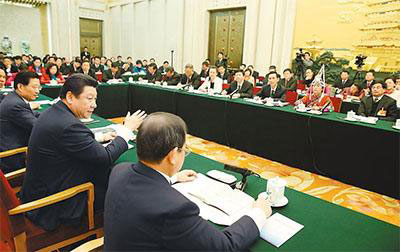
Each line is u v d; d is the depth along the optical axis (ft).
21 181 6.39
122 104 18.49
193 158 5.54
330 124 9.73
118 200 2.70
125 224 2.56
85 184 4.74
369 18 19.10
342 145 9.54
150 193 2.61
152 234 2.47
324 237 3.21
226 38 28.12
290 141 10.93
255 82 21.17
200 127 14.46
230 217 3.49
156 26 34.68
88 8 39.40
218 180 4.50
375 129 8.75
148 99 17.42
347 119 9.71
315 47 21.81
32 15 36.37
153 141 2.68
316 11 21.42
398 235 3.31
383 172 8.78
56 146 4.56
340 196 8.93
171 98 15.79
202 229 2.55
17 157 6.57
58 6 36.55
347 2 19.92
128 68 30.40
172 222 2.45
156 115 2.85
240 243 2.81
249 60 25.41
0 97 9.52
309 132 10.32
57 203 4.61
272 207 3.84
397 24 18.07
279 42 23.35
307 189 9.35
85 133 4.74
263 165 11.25
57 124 4.55
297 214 3.70
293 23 22.59
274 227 3.34
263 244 3.06
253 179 4.69
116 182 2.86
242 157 12.08
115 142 5.15
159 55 35.04
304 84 18.95
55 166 4.65
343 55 20.61
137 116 5.71
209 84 16.31
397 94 15.49
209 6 28.37
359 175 9.30
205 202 3.82
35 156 4.62
